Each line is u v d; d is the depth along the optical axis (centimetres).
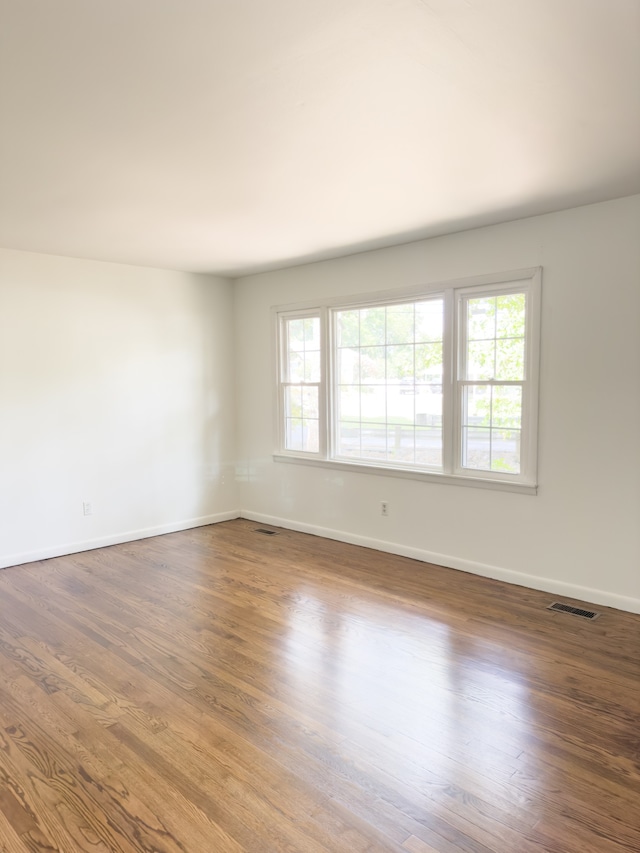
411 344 455
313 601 373
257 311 568
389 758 219
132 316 514
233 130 235
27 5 153
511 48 178
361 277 474
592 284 351
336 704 256
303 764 216
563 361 367
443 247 419
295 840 180
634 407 341
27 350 454
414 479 452
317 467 526
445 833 183
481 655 299
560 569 378
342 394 512
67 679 279
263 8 156
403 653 302
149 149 253
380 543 482
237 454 598
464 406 426
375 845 178
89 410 490
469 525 422
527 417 390
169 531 549
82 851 177
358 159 268
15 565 452
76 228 384
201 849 177
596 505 360
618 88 204
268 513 580
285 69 189
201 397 568
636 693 262
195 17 160
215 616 351
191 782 207
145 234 402
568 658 295
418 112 221
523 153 264
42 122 225
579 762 215
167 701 259
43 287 461
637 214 332
